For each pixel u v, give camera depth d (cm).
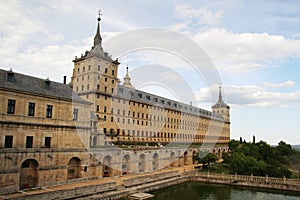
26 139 4012
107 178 4912
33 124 4091
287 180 5281
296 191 5081
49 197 3169
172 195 4722
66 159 4491
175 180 5681
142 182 4769
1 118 3709
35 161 4103
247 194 4912
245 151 8538
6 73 4044
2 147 3700
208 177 6088
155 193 4800
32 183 4066
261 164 6009
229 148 11231
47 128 4303
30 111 4116
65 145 4538
